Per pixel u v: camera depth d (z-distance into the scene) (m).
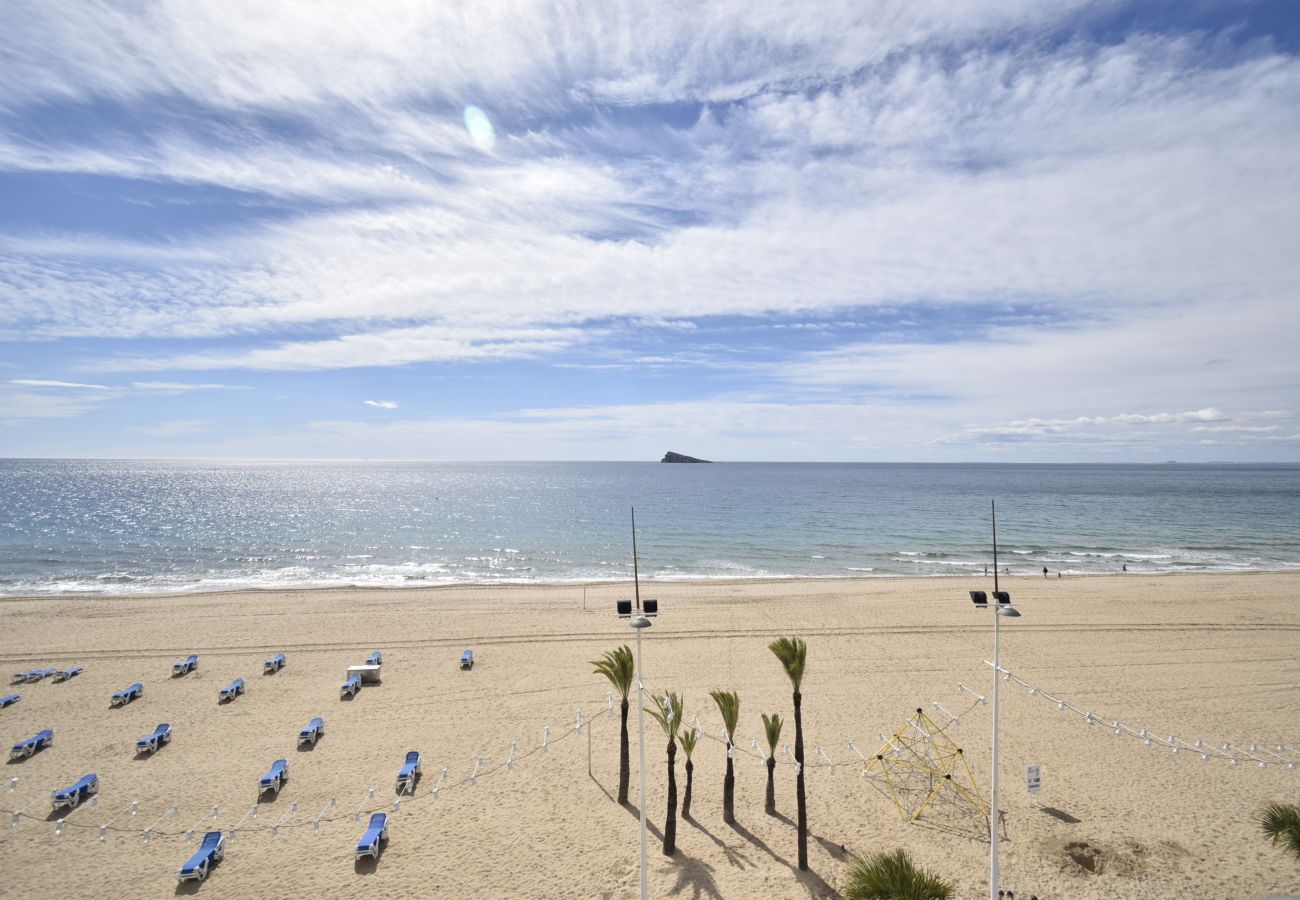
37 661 32.47
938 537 78.88
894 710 26.67
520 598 45.38
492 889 16.25
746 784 21.16
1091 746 23.59
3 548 68.75
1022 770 21.94
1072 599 44.78
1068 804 19.89
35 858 17.44
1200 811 19.48
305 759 22.88
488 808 19.88
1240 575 54.94
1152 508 116.81
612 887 16.22
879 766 22.05
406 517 99.81
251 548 70.00
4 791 20.69
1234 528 88.25
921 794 20.31
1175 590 47.81
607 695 28.36
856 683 29.52
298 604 43.41
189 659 31.48
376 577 56.03
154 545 71.19
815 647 34.41
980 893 15.89
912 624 38.53
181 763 22.59
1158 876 16.48
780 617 40.03
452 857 17.55
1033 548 71.50
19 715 26.30
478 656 33.19
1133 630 37.44
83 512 103.50
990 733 24.66
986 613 40.94
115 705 27.22
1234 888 16.02
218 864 17.27
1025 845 17.84
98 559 62.81
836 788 20.80
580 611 41.53
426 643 35.19
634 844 18.00
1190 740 24.03
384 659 32.84
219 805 20.03
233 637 36.19
